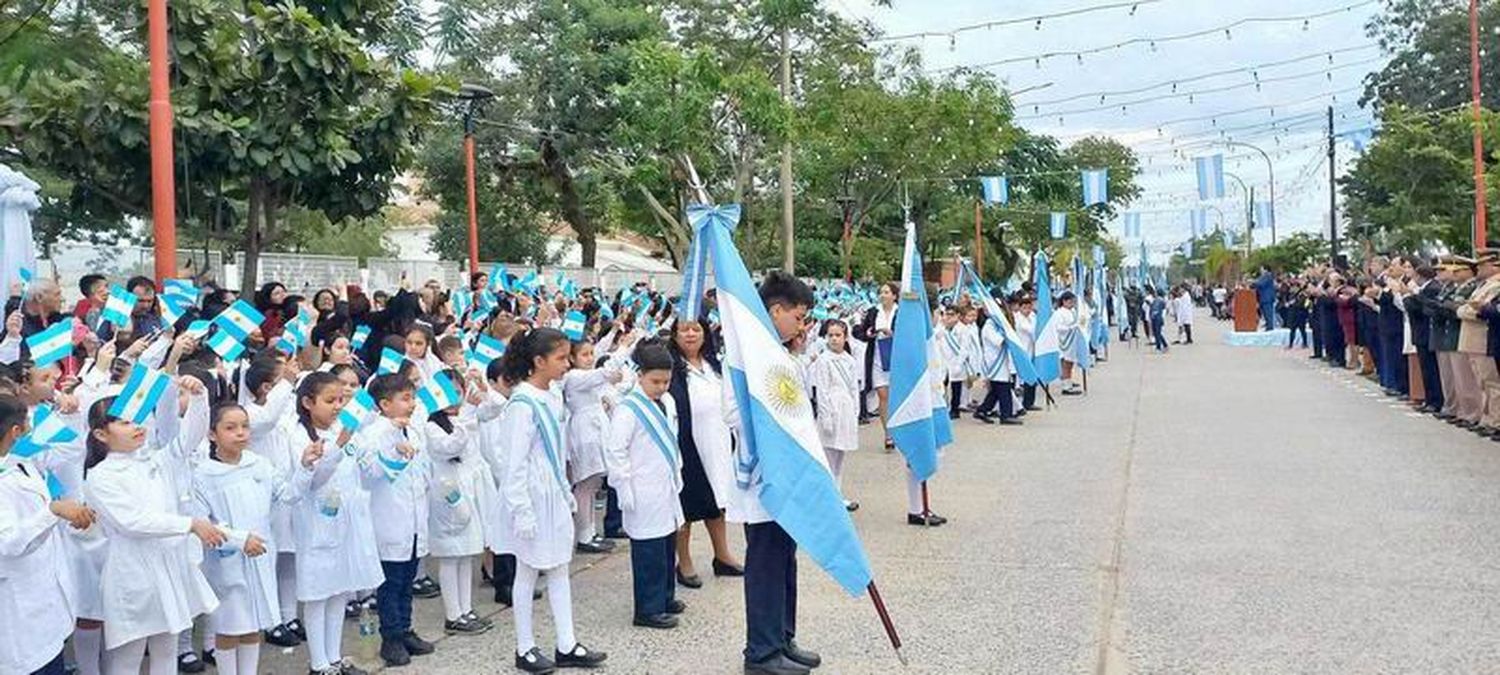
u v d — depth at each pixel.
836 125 24.77
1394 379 18.69
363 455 6.39
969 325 17.06
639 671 6.36
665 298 14.70
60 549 5.25
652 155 23.03
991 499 10.93
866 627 7.00
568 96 26.81
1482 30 42.81
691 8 26.86
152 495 5.39
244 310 6.76
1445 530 9.05
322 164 11.16
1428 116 32.56
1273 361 27.00
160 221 9.07
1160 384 22.02
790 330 6.70
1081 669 6.17
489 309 11.39
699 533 9.84
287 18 10.55
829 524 6.04
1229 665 6.15
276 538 6.39
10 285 8.91
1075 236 50.03
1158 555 8.53
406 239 42.44
